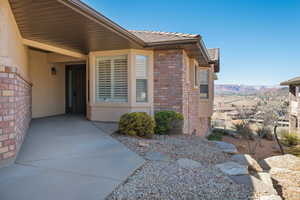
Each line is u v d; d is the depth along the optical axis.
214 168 3.95
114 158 4.15
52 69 10.09
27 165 3.63
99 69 8.35
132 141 5.56
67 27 5.15
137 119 6.15
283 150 10.37
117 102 8.06
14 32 4.52
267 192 3.00
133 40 6.50
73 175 3.25
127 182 3.09
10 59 3.68
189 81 9.36
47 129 6.79
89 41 6.55
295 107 14.98
